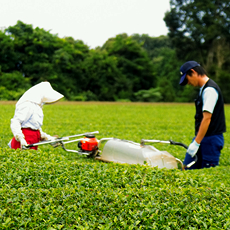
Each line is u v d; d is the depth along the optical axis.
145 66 52.09
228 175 5.31
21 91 38.47
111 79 48.56
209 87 5.46
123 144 5.64
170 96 47.09
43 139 6.09
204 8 46.16
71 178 4.27
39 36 45.16
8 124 12.41
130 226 3.11
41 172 4.36
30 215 3.25
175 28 49.84
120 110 24.41
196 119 5.77
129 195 3.68
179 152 8.11
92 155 6.11
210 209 3.56
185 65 5.63
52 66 44.03
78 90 46.72
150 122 16.42
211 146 5.61
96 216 3.32
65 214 3.29
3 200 3.48
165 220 3.28
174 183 4.34
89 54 49.53
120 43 52.78
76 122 14.68
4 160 4.82
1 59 42.59
